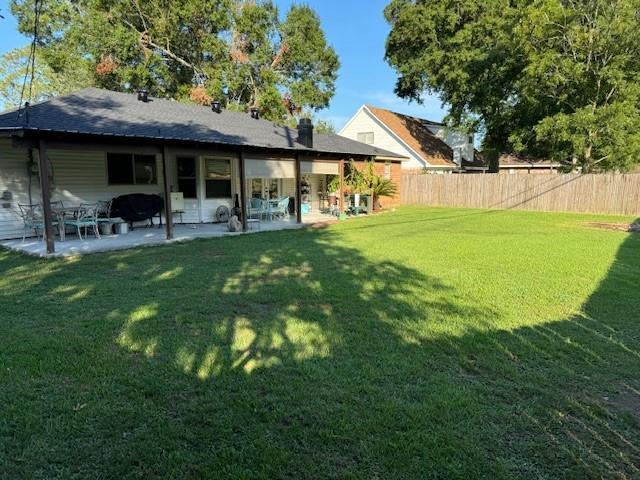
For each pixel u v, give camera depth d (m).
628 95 15.87
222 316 4.36
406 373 3.14
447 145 30.73
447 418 2.56
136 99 12.76
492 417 2.58
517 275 6.15
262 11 24.66
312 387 2.93
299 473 2.11
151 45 23.97
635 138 15.77
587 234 10.60
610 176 16.45
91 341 3.71
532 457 2.23
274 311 4.53
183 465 2.17
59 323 4.16
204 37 23.66
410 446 2.30
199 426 2.49
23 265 6.91
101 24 21.67
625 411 2.66
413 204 22.27
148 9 22.64
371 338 3.79
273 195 15.90
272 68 26.95
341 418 2.56
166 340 3.73
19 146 7.39
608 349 3.56
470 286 5.55
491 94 21.81
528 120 20.08
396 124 28.56
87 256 7.65
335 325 4.11
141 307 4.64
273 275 6.12
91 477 2.10
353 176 16.80
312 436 2.40
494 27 20.72
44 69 24.70
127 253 7.97
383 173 19.56
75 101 10.69
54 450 2.29
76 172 10.64
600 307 4.66
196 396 2.82
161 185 12.39
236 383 2.98
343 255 7.70
